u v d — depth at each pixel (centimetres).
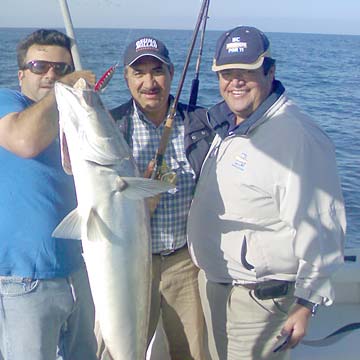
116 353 282
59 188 301
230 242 323
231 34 311
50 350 309
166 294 369
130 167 271
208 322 356
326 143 304
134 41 342
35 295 300
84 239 266
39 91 308
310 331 403
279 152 300
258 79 309
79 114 257
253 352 332
